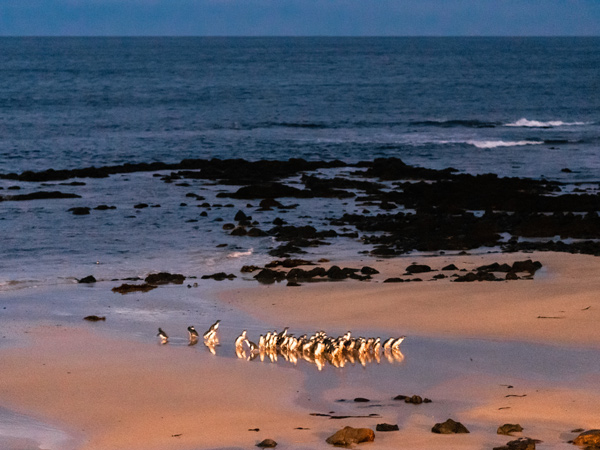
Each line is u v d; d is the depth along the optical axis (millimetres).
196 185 64688
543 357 25266
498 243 45469
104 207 55344
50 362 25391
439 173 67188
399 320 30172
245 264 41375
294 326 29969
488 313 30391
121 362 25438
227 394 22203
